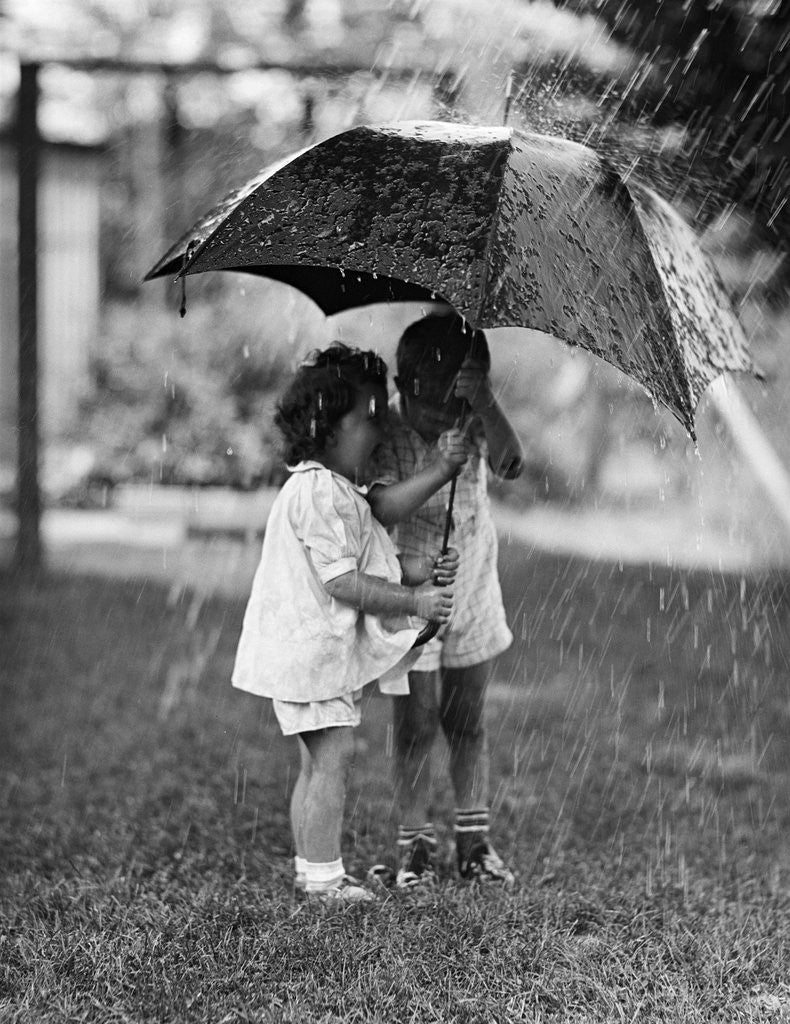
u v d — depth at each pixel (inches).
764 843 183.0
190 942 127.5
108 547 529.0
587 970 124.4
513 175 124.0
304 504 142.9
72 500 661.3
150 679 293.3
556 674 306.8
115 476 660.1
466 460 144.9
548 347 684.1
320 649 141.9
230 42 599.5
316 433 145.3
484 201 120.6
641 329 122.3
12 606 384.2
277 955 124.6
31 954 125.2
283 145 660.7
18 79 415.5
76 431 664.4
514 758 229.3
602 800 203.0
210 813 189.9
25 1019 111.0
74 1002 115.4
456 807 160.6
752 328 352.2
